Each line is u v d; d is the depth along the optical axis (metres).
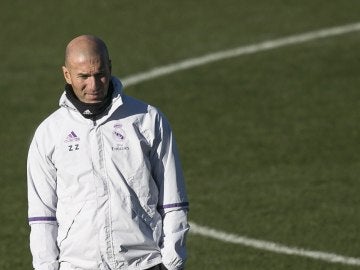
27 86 40.94
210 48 44.38
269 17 47.28
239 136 36.47
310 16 47.28
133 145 17.84
